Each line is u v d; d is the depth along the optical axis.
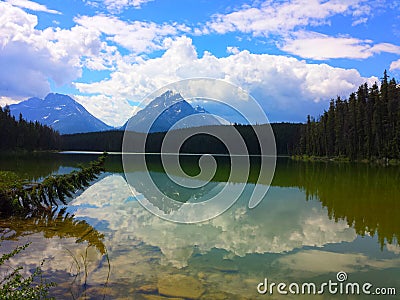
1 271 6.19
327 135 72.75
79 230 9.42
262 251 7.77
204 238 8.77
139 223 10.41
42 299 5.03
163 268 6.55
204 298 5.34
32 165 36.12
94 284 5.72
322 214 12.08
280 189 18.97
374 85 65.00
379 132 59.19
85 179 19.36
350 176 28.70
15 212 11.41
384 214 12.11
